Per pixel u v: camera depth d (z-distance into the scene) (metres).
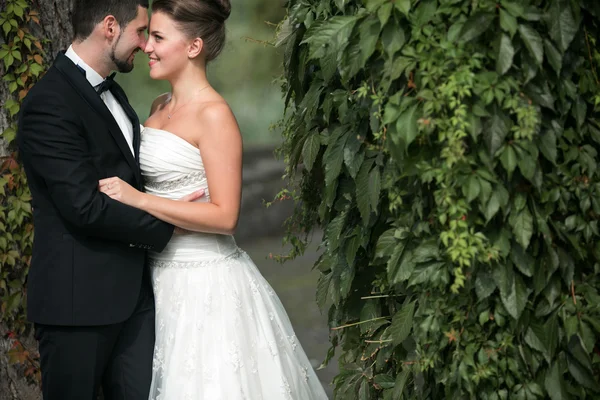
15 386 7.09
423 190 4.16
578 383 4.21
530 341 4.07
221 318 5.48
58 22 7.04
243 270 5.77
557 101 3.94
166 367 5.43
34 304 5.41
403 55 3.94
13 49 6.83
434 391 4.59
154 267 5.69
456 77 3.72
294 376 5.76
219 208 5.39
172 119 5.60
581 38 3.98
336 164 4.62
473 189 3.78
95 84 5.54
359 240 4.77
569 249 4.09
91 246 5.37
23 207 7.00
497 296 4.09
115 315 5.40
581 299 4.09
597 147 4.16
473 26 3.71
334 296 5.17
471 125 3.74
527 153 3.79
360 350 5.36
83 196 5.13
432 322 4.24
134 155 5.54
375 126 4.19
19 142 5.38
